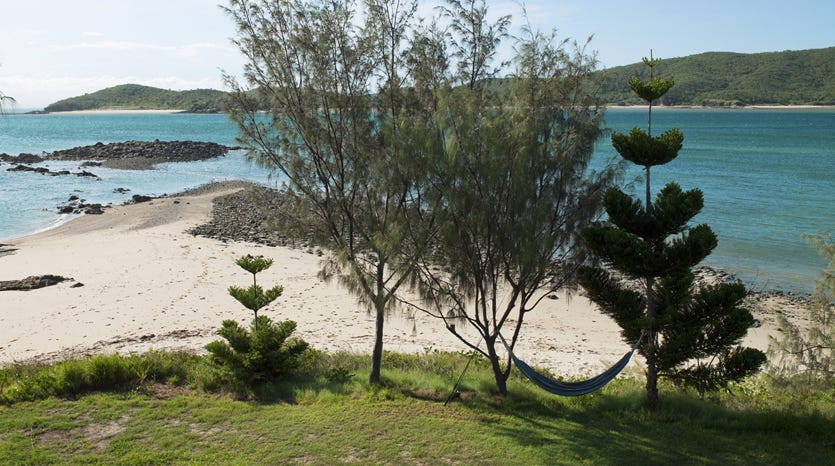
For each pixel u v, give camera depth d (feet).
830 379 39.29
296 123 36.70
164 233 103.71
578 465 28.66
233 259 87.15
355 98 36.37
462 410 35.83
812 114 614.34
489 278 35.65
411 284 34.88
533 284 35.58
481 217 31.99
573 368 50.72
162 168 213.66
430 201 33.01
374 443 30.55
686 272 34.99
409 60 36.27
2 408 33.47
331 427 32.53
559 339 60.23
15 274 77.05
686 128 389.19
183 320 61.67
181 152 249.14
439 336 60.08
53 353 51.06
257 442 30.32
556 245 34.55
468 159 32.17
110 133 396.57
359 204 37.70
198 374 39.37
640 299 35.94
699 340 34.32
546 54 33.71
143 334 57.16
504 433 32.32
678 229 33.99
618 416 35.63
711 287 34.47
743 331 33.50
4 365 44.47
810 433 33.35
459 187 32.22
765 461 29.55
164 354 44.60
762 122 463.83
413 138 32.68
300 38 35.17
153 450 28.99
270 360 39.68
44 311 63.05
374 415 34.40
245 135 37.29
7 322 59.47
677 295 36.27
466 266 34.50
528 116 32.14
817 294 41.55
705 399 38.88
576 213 34.12
